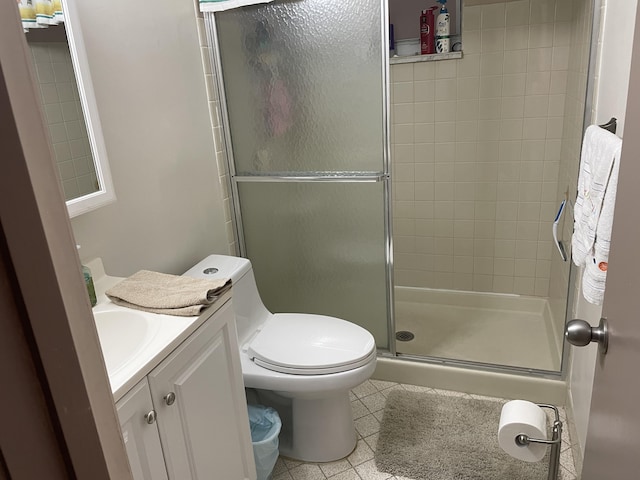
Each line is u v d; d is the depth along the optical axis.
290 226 2.35
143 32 1.77
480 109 2.71
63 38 1.39
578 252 1.34
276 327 2.02
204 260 2.04
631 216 0.75
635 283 0.71
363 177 2.13
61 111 1.40
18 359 0.40
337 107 2.10
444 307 3.09
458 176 2.87
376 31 1.96
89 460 0.48
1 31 0.39
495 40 2.57
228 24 2.14
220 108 2.24
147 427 1.17
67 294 0.45
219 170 2.29
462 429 2.08
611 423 0.82
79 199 1.43
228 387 1.53
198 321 1.34
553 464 1.56
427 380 2.37
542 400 2.22
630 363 0.72
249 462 1.68
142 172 1.80
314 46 2.05
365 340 1.91
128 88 1.71
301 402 1.92
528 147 2.70
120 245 1.71
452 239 3.00
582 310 1.90
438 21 2.62
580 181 1.40
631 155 0.77
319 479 1.90
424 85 2.76
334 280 2.37
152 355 1.17
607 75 1.62
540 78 2.57
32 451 0.41
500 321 2.88
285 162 2.25
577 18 2.24
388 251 2.24
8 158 0.39
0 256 0.38
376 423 2.17
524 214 2.82
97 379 0.50
